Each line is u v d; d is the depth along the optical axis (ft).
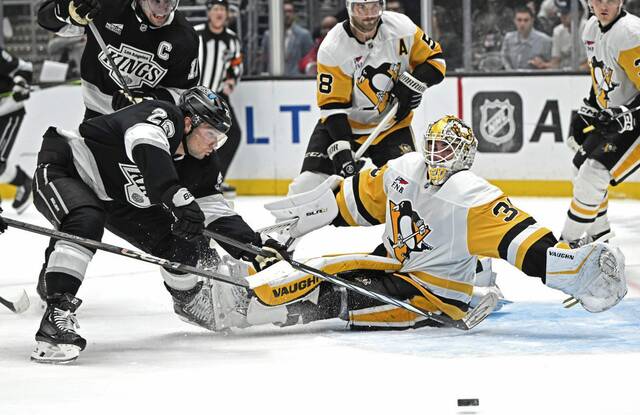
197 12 53.01
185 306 22.70
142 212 22.31
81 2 24.56
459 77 49.03
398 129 30.01
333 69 29.04
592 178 31.50
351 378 18.54
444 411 16.35
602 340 21.54
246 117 51.44
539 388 17.67
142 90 25.93
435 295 22.31
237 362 19.99
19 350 21.48
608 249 20.58
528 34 49.52
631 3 48.06
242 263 22.84
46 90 51.67
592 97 33.06
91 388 18.11
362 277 22.58
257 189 51.78
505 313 24.50
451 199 21.66
